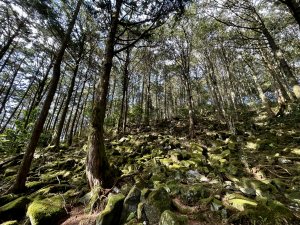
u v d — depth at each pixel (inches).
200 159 340.2
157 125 821.9
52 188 251.6
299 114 464.8
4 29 617.3
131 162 363.9
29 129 485.7
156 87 1147.3
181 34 649.0
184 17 582.9
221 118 778.2
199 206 182.5
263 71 1074.1
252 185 215.8
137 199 190.1
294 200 184.2
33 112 526.6
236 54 812.0
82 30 593.0
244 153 328.8
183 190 210.5
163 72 999.0
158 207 174.1
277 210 156.0
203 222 163.9
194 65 984.3
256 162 304.2
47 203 205.9
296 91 476.1
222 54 779.4
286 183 224.4
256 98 1282.0
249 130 538.9
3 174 343.6
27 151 264.5
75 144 629.3
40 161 404.5
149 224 165.2
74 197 229.6
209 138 501.0
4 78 996.6
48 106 284.8
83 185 258.4
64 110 579.5
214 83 793.6
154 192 187.8
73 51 621.6
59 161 382.9
